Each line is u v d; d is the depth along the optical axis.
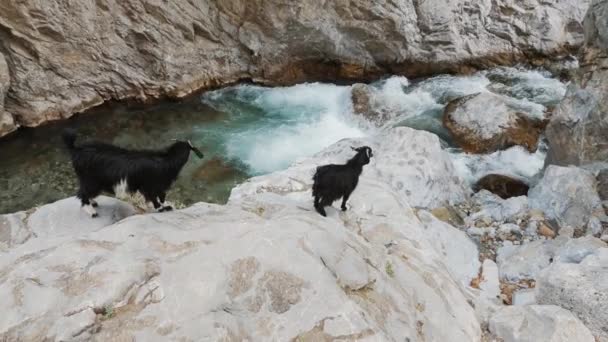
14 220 4.88
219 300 3.34
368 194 5.84
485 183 9.84
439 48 15.23
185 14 13.30
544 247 6.95
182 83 13.84
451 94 13.98
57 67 12.12
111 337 3.04
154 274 3.43
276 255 3.61
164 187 4.63
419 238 5.35
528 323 4.57
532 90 14.06
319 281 3.48
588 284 5.12
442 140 11.65
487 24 15.52
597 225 7.30
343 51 15.05
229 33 14.31
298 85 15.09
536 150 10.83
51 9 11.44
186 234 3.85
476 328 4.45
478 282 6.60
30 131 12.05
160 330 3.11
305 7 13.98
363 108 13.20
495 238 7.66
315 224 4.26
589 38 8.22
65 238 3.88
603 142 7.77
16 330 3.00
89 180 4.63
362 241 4.50
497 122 11.29
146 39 12.98
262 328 3.23
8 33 11.27
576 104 8.20
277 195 5.65
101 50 12.62
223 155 11.41
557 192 7.84
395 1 14.20
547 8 15.55
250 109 13.72
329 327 3.23
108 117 12.99
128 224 3.97
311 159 8.73
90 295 3.18
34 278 3.32
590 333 4.54
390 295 3.96
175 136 12.19
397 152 8.59
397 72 15.52
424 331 3.90
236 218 4.40
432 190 8.27
